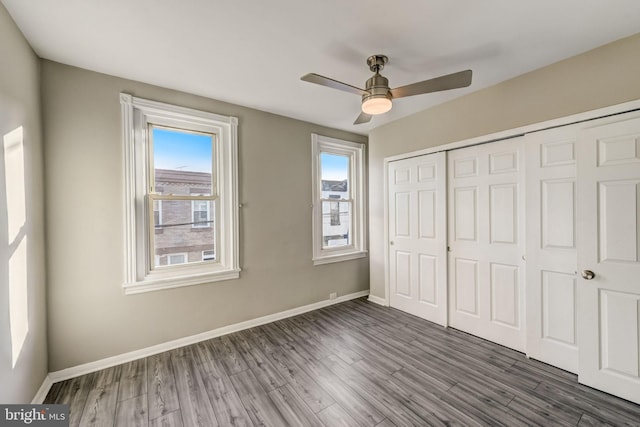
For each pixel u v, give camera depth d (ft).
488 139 8.76
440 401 6.22
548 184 7.54
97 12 5.30
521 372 7.27
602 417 5.68
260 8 5.26
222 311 9.71
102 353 7.59
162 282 8.44
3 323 4.73
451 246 10.07
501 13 5.48
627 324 6.15
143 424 5.62
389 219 12.36
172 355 8.30
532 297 7.86
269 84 8.47
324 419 5.71
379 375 7.22
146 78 8.00
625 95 6.30
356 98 9.55
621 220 6.23
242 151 10.20
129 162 7.93
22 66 5.79
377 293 13.04
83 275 7.35
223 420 5.71
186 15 5.44
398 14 5.47
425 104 10.13
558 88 7.30
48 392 6.55
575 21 5.73
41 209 6.63
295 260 11.66
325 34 6.09
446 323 10.16
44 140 6.83
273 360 7.98
